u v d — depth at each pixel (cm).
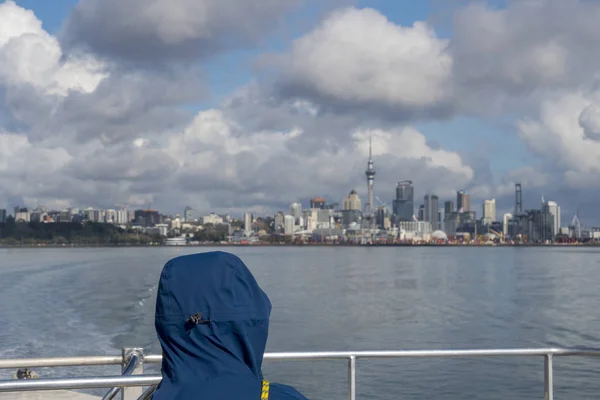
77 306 3831
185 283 169
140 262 11244
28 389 289
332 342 2620
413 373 1734
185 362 165
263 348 168
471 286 6606
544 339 2869
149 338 2428
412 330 3059
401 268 11212
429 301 4784
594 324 3369
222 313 165
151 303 3969
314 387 1581
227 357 165
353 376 374
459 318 3619
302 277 8288
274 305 4422
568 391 1600
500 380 1678
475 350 384
